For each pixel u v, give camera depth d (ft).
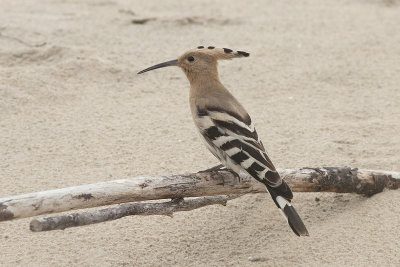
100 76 48.52
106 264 29.71
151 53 52.65
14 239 31.42
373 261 29.04
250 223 32.86
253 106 45.52
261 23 60.49
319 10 65.00
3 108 43.39
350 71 50.96
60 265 29.60
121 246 31.07
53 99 45.14
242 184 30.37
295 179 31.60
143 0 65.46
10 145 39.50
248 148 29.50
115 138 40.60
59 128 41.63
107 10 61.62
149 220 33.17
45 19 57.57
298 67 51.55
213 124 30.73
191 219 33.22
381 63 52.42
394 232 31.01
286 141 40.47
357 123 43.06
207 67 32.76
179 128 42.01
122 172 36.86
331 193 35.01
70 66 48.85
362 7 66.59
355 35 58.03
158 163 37.86
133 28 57.36
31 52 50.39
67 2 63.46
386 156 38.47
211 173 29.91
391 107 45.34
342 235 31.12
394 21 62.03
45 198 26.40
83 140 40.29
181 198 29.50
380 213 32.60
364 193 33.94
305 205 34.17
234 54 33.24
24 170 36.94
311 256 29.73
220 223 32.86
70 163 37.83
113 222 32.96
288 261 29.50
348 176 32.96
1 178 36.04
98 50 52.29
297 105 45.78
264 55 53.42
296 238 31.30
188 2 65.36
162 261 29.99
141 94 46.80
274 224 32.68
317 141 40.50
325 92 47.83
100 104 44.96
